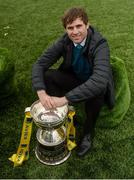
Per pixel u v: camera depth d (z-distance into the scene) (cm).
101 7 523
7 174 238
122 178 229
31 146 259
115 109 265
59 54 251
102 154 248
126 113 284
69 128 252
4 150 257
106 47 232
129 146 254
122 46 396
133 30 436
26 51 399
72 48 239
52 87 252
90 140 250
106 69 225
